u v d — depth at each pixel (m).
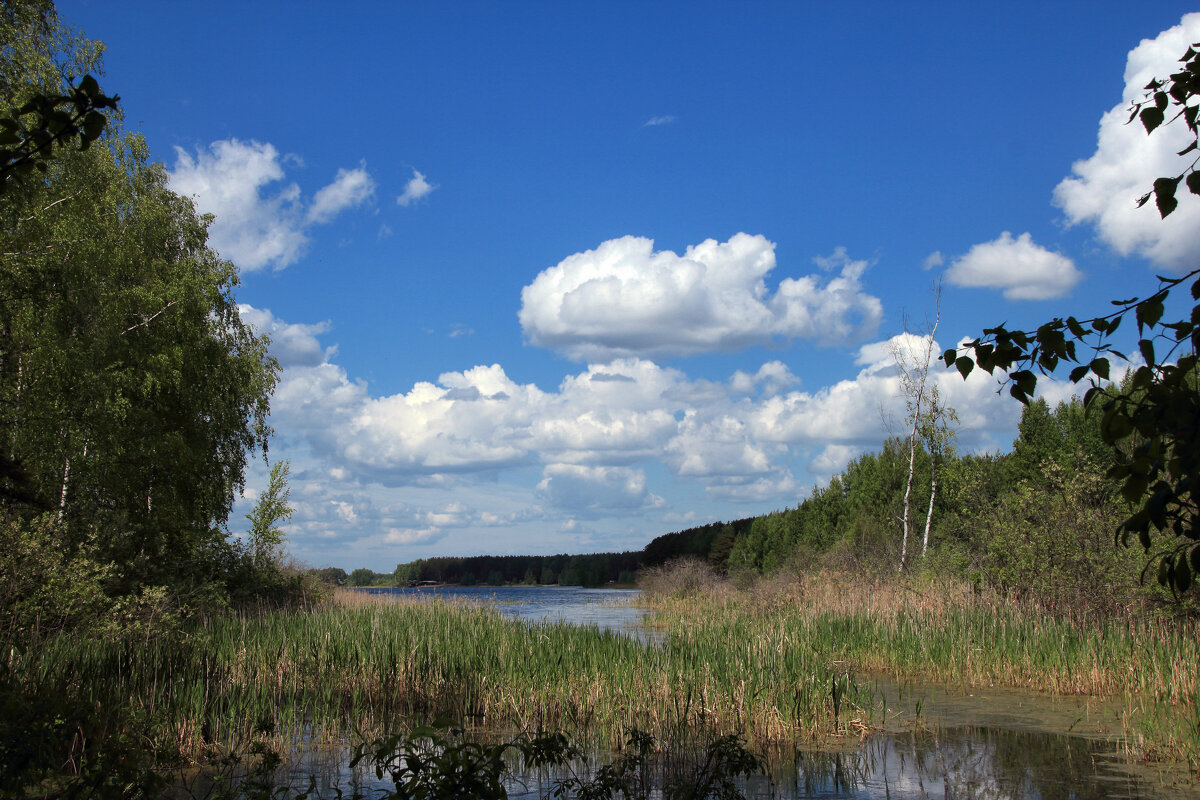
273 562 25.75
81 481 20.66
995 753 10.06
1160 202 3.11
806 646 15.34
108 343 22.50
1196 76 3.13
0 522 12.45
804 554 33.81
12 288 19.19
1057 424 34.28
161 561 21.59
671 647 14.22
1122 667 13.88
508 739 10.77
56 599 13.02
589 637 15.30
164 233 26.41
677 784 7.45
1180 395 2.81
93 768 5.50
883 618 19.31
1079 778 8.97
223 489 29.58
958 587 21.09
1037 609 17.92
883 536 31.17
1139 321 3.07
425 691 12.96
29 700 5.81
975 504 22.27
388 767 4.29
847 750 10.27
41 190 19.89
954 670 15.20
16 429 18.55
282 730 10.59
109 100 3.57
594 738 10.89
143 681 11.59
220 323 29.84
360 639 15.05
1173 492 2.83
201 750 9.48
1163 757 9.73
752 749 10.27
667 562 44.81
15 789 5.37
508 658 13.77
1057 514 18.50
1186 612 15.48
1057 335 3.23
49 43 21.80
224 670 13.33
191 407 26.78
